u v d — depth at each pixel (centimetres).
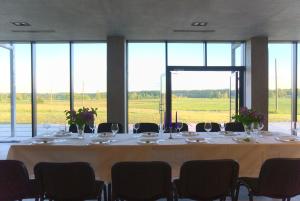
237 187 332
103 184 336
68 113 446
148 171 279
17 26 639
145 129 554
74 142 395
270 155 378
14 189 298
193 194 295
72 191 291
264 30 680
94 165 370
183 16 561
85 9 517
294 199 411
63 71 831
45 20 590
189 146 375
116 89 768
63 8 511
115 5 494
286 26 639
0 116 864
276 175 296
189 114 816
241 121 465
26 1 473
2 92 861
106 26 643
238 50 827
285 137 421
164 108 814
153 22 608
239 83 825
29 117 852
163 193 290
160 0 468
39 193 299
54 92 834
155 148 372
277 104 800
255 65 770
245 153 377
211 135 454
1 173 291
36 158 374
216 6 498
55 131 513
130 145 373
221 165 285
